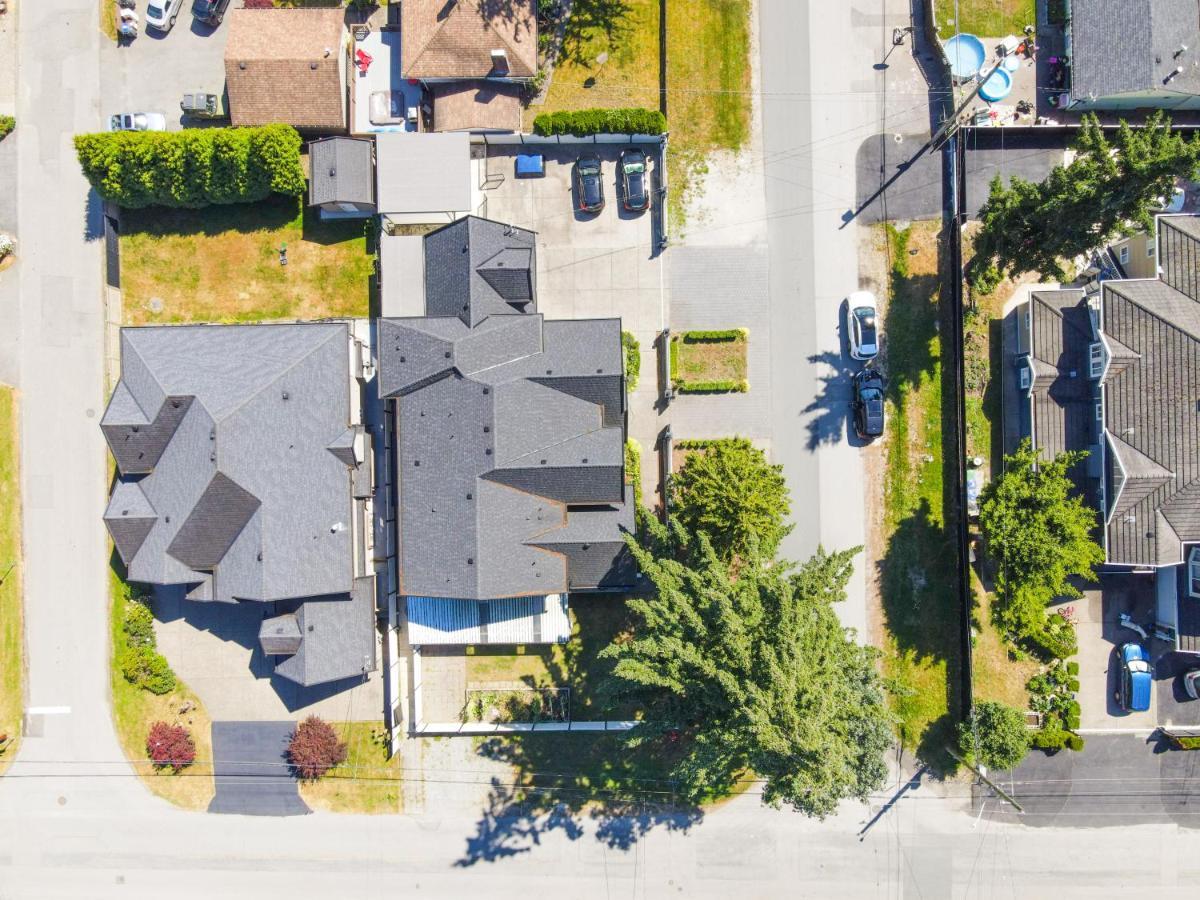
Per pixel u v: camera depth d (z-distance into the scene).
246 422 36.09
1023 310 39.22
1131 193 32.19
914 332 40.69
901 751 40.81
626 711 40.88
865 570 40.69
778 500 36.06
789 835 41.09
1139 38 38.03
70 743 41.72
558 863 41.38
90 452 41.53
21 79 41.25
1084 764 40.84
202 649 41.25
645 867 41.28
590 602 40.88
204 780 41.53
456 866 41.50
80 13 41.12
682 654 29.12
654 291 41.03
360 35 40.47
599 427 37.25
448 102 39.59
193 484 36.62
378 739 41.22
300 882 41.69
